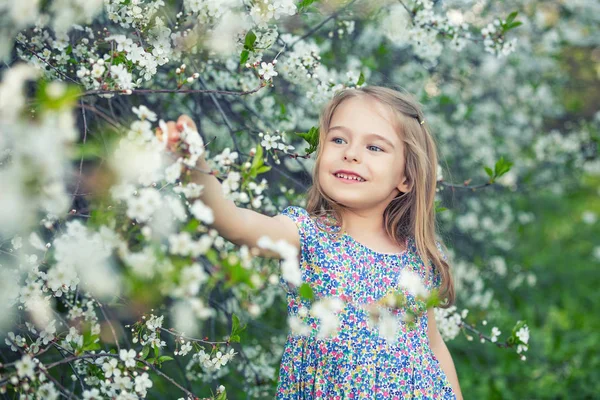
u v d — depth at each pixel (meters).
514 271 5.18
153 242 1.15
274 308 3.72
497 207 5.27
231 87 2.71
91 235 1.24
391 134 2.07
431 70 4.48
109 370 1.53
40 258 1.67
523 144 5.82
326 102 2.44
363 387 1.87
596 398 4.08
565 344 4.66
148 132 1.22
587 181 8.26
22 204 1.07
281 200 2.92
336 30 3.54
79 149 1.12
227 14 1.87
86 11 1.45
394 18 3.11
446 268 2.21
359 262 2.00
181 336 1.76
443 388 2.06
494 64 4.91
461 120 4.98
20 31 1.68
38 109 1.14
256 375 2.83
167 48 1.87
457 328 2.48
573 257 6.45
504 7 4.91
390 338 1.65
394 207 2.17
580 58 6.11
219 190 1.51
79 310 1.76
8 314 1.55
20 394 1.39
